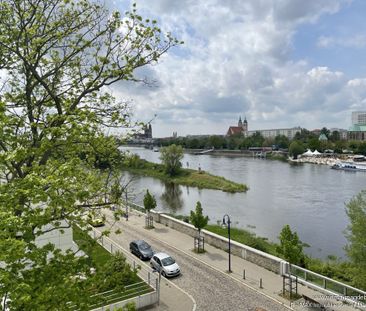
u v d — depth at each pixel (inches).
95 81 379.6
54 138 306.3
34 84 368.5
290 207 1985.7
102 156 391.9
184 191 2721.5
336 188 2635.3
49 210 266.8
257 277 830.5
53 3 377.1
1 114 252.8
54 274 261.1
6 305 236.2
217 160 5679.1
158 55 384.2
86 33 389.1
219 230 1392.7
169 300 722.2
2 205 249.3
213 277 840.9
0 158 255.1
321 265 976.3
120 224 1365.7
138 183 3134.8
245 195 2445.9
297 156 5590.6
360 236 860.6
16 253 209.8
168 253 1030.4
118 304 646.5
